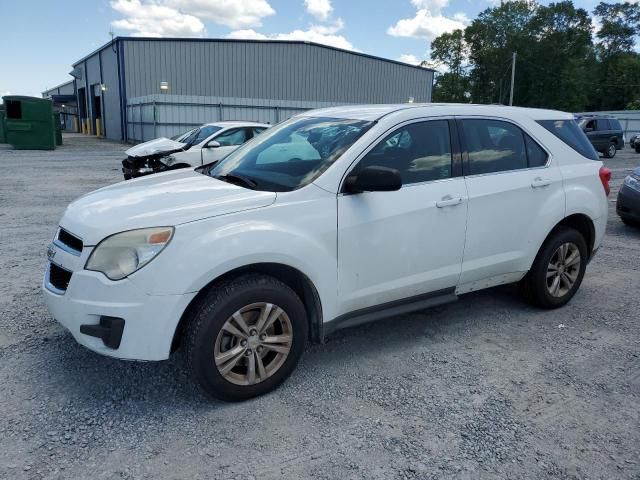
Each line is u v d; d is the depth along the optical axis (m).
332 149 3.64
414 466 2.71
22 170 15.73
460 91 77.19
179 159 10.87
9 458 2.70
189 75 33.84
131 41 32.44
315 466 2.69
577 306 5.00
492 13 70.62
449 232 3.94
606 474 2.68
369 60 37.84
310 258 3.30
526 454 2.82
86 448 2.80
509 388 3.48
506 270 4.42
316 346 4.06
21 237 7.22
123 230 2.97
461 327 4.46
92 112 43.56
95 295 2.94
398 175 3.31
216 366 3.09
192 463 2.70
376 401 3.30
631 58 79.00
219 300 3.05
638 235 8.29
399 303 3.88
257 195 3.30
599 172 4.96
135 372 3.58
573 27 65.94
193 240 2.98
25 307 4.64
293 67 35.53
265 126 12.14
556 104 67.19
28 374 3.51
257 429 2.99
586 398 3.38
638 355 3.99
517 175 4.36
